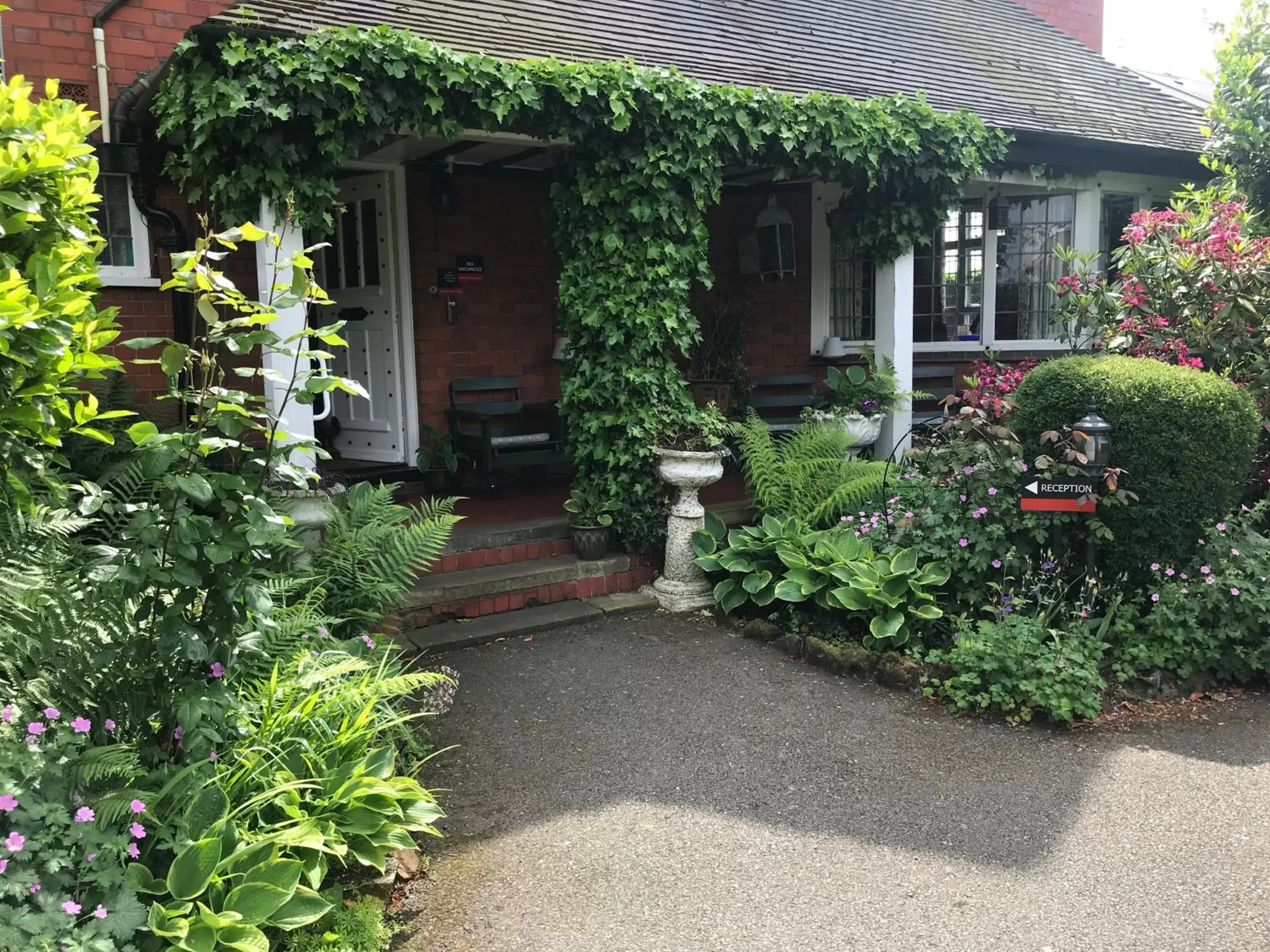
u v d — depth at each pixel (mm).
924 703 4617
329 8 5645
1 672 2809
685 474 5961
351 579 4551
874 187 6973
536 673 5008
